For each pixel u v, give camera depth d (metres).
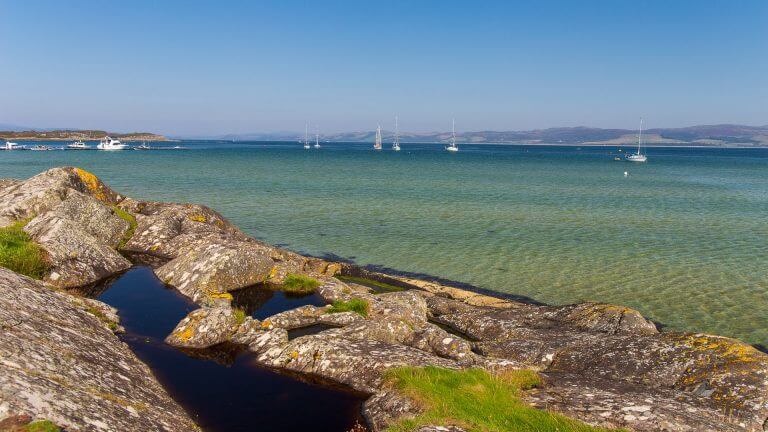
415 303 20.78
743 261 32.66
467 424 9.50
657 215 51.34
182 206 31.38
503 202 59.75
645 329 17.66
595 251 35.19
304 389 12.92
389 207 54.47
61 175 28.41
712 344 14.30
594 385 12.55
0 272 13.76
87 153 178.50
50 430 6.89
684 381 13.16
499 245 36.88
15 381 7.65
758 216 51.47
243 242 26.33
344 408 11.98
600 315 18.69
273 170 108.62
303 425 11.16
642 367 14.05
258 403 12.11
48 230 21.05
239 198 59.50
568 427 9.61
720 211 54.72
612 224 45.66
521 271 30.36
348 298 20.27
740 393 12.09
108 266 21.62
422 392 11.21
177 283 20.58
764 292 26.48
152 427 8.91
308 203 56.50
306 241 37.72
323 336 15.09
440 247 36.16
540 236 40.06
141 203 32.06
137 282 21.00
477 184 83.12
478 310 21.38
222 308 16.77
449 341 15.77
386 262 32.19
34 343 9.70
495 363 14.28
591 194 70.50
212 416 11.37
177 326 15.83
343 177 93.06
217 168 111.12
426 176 99.75
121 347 13.23
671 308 24.20
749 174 123.81
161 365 13.75
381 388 12.30
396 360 13.39
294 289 21.36
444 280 28.59
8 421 6.71
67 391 8.37
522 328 18.52
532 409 10.46
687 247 36.56
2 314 10.38
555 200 62.62
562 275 29.58
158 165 118.06
